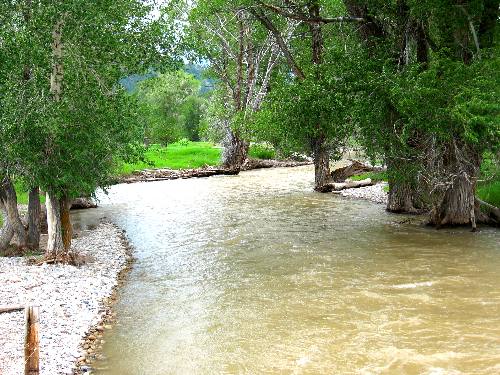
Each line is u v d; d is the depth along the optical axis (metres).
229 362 10.27
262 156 62.59
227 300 13.92
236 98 52.78
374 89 19.33
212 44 50.38
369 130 20.70
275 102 22.69
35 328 8.19
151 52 17.28
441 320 12.07
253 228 23.77
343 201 31.20
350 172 38.69
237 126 44.66
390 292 14.11
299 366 10.02
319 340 11.18
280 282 15.39
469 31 20.52
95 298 13.89
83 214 29.45
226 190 38.44
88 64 15.99
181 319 12.63
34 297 13.39
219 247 20.19
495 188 23.81
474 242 19.50
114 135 16.70
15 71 15.46
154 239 22.08
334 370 9.82
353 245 19.77
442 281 14.92
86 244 20.89
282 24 38.22
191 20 44.47
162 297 14.30
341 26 24.28
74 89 15.39
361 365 9.99
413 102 18.06
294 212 27.78
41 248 19.59
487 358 10.13
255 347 10.93
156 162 56.25
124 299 14.17
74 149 15.88
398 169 21.59
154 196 36.31
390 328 11.70
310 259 17.92
